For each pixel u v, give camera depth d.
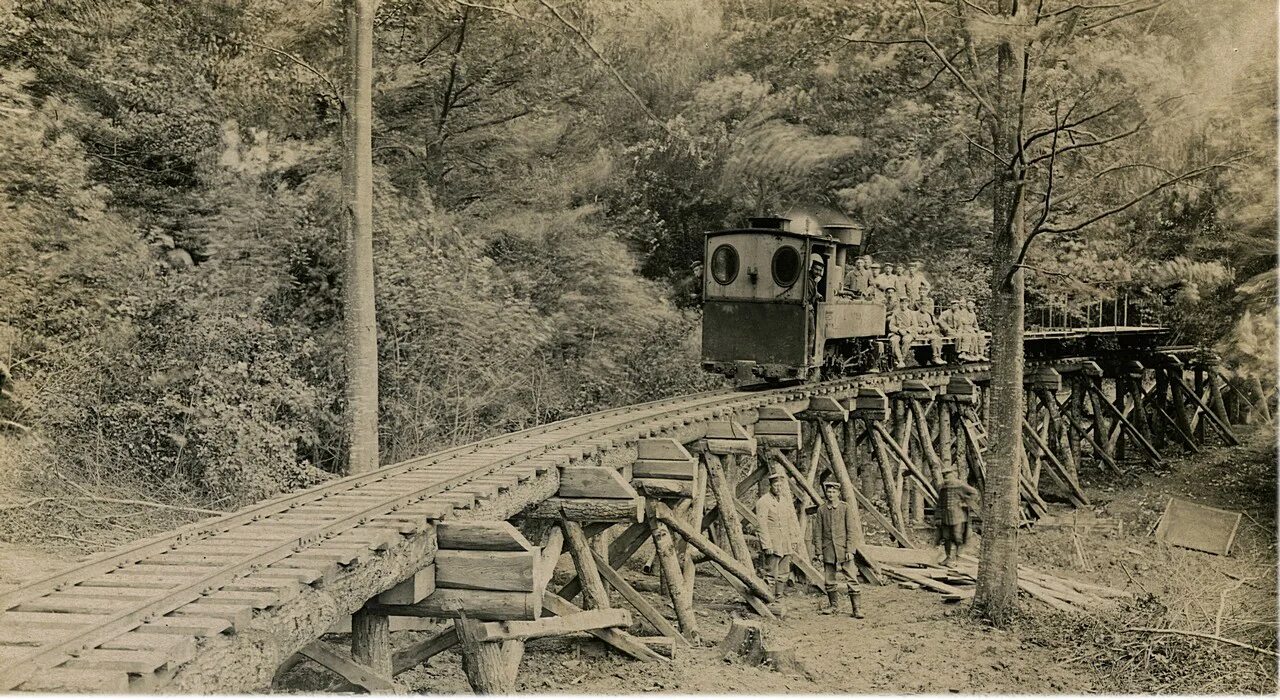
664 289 24.06
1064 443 21.78
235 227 15.34
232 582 5.50
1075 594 13.58
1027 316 24.83
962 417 19.56
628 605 12.13
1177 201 16.78
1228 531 17.39
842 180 25.91
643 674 9.40
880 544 16.92
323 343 15.59
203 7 16.67
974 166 24.88
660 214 25.00
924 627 12.09
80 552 11.11
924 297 22.11
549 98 21.05
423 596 7.11
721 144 24.05
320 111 17.95
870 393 16.98
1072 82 13.38
